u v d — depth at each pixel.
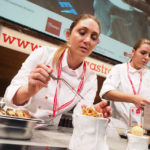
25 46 2.44
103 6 3.36
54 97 1.31
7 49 2.50
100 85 3.33
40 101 1.31
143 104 1.49
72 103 1.38
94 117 0.62
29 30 2.45
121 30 3.57
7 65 2.53
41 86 0.80
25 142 0.58
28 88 0.84
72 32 1.17
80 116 0.62
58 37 2.70
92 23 1.08
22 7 2.37
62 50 1.39
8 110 0.71
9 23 2.29
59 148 0.59
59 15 2.72
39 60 1.32
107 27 3.33
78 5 2.98
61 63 1.36
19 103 0.95
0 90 2.49
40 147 0.55
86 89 1.46
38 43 2.56
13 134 0.59
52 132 0.93
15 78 1.08
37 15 2.50
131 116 1.82
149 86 2.07
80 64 1.43
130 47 3.68
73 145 0.61
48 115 1.31
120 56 3.49
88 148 0.60
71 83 1.37
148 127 1.13
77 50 1.13
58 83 1.33
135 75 2.09
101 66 3.21
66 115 1.96
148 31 4.16
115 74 2.03
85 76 1.47
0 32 2.23
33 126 0.64
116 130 1.25
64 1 2.79
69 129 1.18
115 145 0.85
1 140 0.55
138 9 3.92
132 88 2.00
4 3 2.23
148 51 1.98
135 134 0.72
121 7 3.63
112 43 3.36
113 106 2.10
